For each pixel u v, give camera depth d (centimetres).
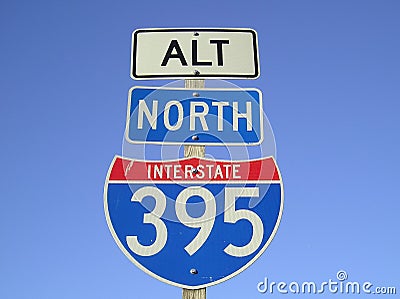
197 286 232
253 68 267
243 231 236
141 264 233
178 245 235
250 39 271
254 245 235
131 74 265
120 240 236
